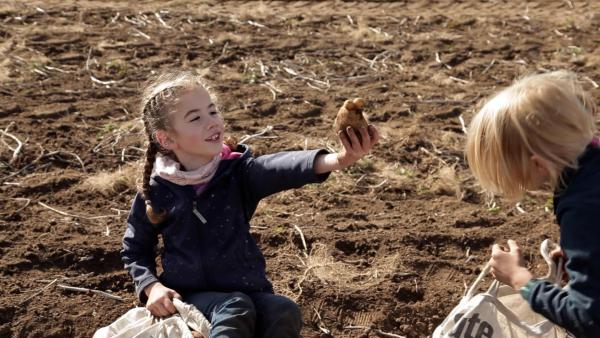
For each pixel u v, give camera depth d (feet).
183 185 13.41
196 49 32.94
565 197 10.93
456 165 23.66
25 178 21.98
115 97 27.89
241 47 33.40
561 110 10.94
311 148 24.25
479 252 19.16
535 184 11.35
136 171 21.88
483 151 11.35
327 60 32.48
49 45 32.37
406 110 27.45
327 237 19.25
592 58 32.68
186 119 13.19
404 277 17.95
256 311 13.26
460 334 12.45
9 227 19.40
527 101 11.00
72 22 35.91
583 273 10.57
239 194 13.50
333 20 38.88
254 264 13.64
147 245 13.94
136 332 13.24
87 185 21.61
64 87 28.43
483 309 12.43
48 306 16.69
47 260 18.12
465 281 18.02
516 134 11.02
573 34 36.73
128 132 24.86
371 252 18.89
